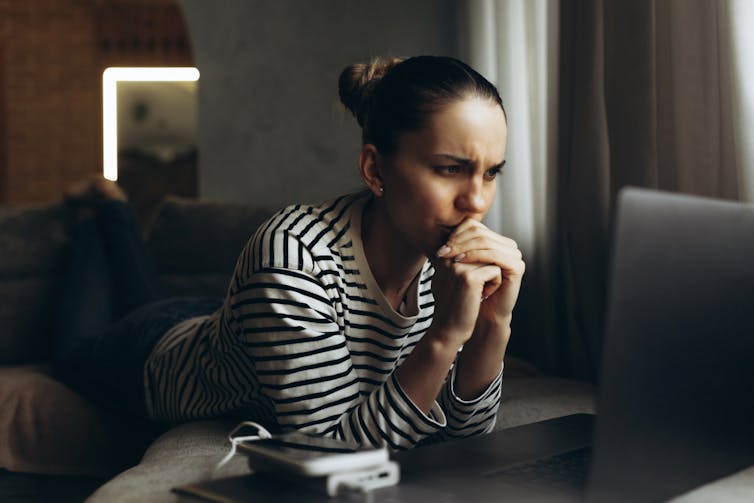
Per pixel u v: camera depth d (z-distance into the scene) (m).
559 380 1.90
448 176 1.04
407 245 1.14
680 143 1.76
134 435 1.82
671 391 0.74
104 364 1.76
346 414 1.08
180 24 7.42
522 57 2.40
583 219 1.99
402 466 0.88
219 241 2.52
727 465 0.84
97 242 2.39
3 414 1.79
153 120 7.43
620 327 0.67
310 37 3.27
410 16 3.06
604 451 0.66
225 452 1.13
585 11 1.99
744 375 0.87
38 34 7.53
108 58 7.47
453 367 1.20
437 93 1.02
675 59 1.76
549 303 2.22
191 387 1.44
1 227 2.40
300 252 1.10
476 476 0.85
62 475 1.77
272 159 3.38
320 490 0.77
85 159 7.53
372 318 1.16
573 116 2.03
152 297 2.37
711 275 0.79
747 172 1.56
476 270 1.04
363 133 1.17
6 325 2.33
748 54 1.56
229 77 3.48
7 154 7.57
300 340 1.06
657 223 0.70
